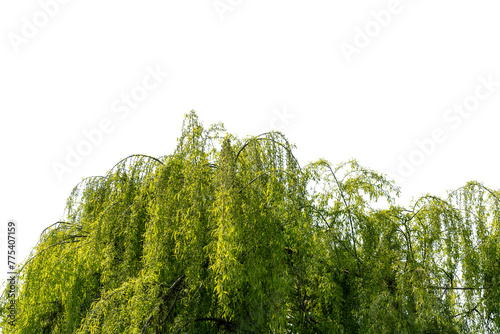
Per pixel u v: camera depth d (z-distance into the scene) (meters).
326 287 6.22
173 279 5.67
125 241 5.90
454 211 6.55
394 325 5.79
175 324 5.35
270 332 5.52
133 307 5.08
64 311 6.34
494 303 6.27
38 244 6.76
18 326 6.27
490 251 6.41
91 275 6.22
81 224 6.97
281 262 5.23
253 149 5.64
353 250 6.59
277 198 5.29
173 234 5.49
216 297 5.71
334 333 6.21
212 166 5.88
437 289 6.13
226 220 4.90
